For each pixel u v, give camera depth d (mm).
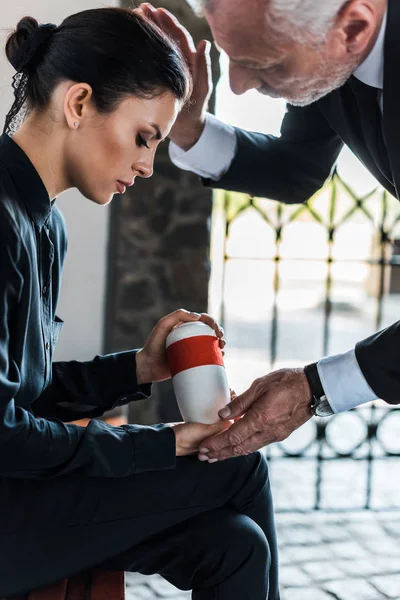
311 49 1574
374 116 1738
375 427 4082
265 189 2318
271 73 1649
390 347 1751
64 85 1478
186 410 1632
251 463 1662
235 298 11078
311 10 1511
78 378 1852
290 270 13234
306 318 9938
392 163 1697
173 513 1600
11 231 1394
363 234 11281
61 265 1721
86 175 1534
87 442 1477
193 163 2287
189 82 1564
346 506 3803
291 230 11062
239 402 1704
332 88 1697
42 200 1510
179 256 3697
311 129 2229
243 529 1588
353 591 2965
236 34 1580
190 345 1638
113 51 1455
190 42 2066
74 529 1539
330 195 4090
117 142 1498
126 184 1562
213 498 1624
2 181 1456
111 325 3656
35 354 1525
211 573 1586
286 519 3613
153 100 1493
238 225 9562
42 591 1564
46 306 1606
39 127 1514
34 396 1558
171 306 3717
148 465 1538
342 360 1790
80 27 1481
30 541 1508
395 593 2963
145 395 1876
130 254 3650
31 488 1521
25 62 1515
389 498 3930
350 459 4246
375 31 1604
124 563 1670
